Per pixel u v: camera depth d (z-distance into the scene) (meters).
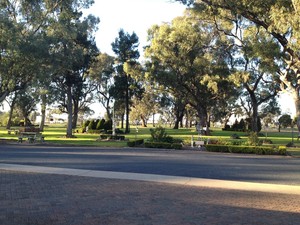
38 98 49.12
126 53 57.44
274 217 7.76
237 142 29.31
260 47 28.58
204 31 41.16
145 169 15.28
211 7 24.44
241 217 7.69
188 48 43.59
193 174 14.09
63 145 31.14
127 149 27.67
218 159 20.97
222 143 28.58
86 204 8.64
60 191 10.18
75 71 45.28
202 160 20.02
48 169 14.66
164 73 46.78
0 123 95.75
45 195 9.61
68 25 37.16
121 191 10.34
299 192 10.81
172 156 22.16
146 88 54.72
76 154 22.02
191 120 107.81
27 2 34.25
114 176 13.12
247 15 23.53
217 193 10.34
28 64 33.94
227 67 42.75
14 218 7.33
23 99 64.31
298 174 14.86
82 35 43.38
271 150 25.80
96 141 36.62
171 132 57.56
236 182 12.33
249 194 10.34
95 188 10.73
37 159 18.56
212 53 41.75
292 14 19.97
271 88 49.28
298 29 19.50
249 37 31.91
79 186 11.01
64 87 47.53
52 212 7.84
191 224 7.06
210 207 8.55
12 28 31.39
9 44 31.11
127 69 50.88
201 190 10.75
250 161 20.30
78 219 7.31
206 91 50.38
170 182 12.04
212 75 44.19
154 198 9.45
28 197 9.32
